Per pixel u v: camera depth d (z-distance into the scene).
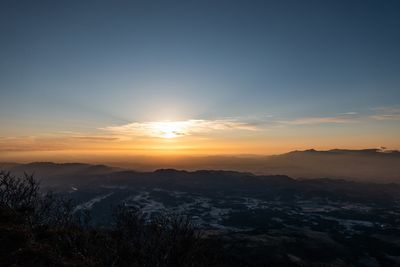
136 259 15.16
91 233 18.06
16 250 13.70
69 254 14.98
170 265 15.38
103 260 14.62
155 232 16.05
